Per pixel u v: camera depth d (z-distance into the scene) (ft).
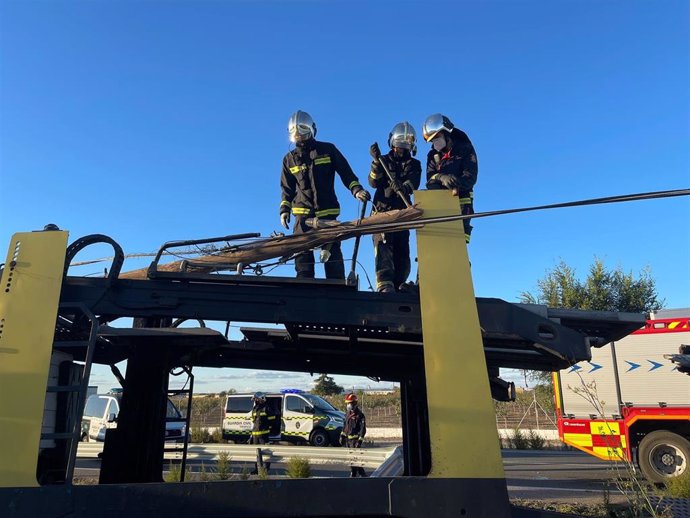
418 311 9.76
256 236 11.66
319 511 7.82
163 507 7.69
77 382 11.70
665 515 18.03
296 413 65.62
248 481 7.87
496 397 15.40
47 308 8.97
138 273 12.00
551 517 8.93
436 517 7.88
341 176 16.38
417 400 13.12
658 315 41.39
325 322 9.85
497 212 9.72
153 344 14.25
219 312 10.02
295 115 16.47
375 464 34.60
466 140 15.29
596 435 40.52
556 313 11.07
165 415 14.78
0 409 8.30
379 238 15.39
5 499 7.71
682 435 37.63
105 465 13.82
